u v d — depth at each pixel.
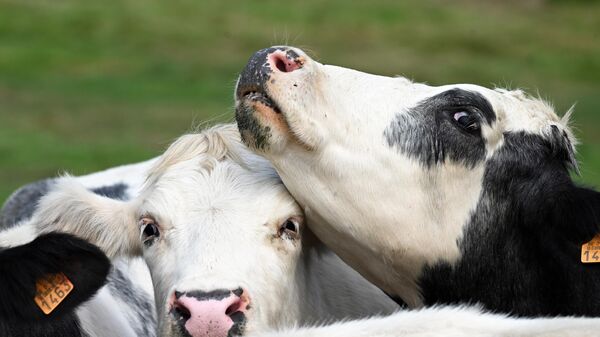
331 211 9.84
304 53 9.88
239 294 9.11
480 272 10.20
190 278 9.18
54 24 50.69
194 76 43.97
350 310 11.16
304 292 10.28
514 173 10.16
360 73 10.22
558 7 63.06
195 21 53.44
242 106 9.60
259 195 9.87
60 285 9.11
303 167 9.72
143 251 10.17
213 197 9.86
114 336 11.34
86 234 10.77
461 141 10.02
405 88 10.19
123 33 50.44
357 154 9.77
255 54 9.67
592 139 33.28
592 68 50.47
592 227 9.73
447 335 7.98
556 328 7.92
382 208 9.85
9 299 8.89
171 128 34.12
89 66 44.84
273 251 9.72
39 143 31.20
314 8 57.41
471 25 57.00
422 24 56.25
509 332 7.96
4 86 40.66
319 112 9.66
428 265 10.16
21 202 15.55
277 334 8.19
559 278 10.18
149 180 10.55
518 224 10.19
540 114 10.47
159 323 9.57
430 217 9.99
